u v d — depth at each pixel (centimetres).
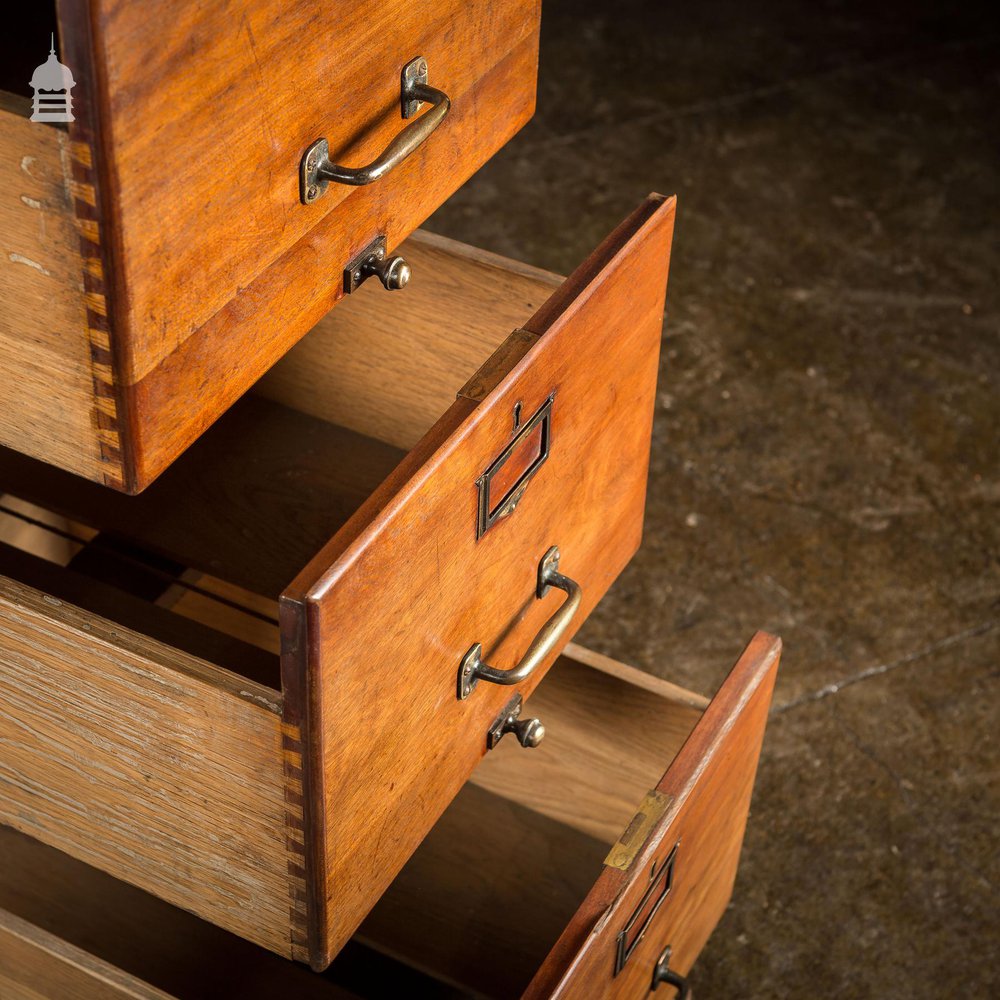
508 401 91
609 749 144
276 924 94
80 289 73
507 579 102
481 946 139
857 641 191
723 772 121
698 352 235
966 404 228
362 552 78
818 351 237
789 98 297
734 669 123
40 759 97
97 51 65
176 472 135
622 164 277
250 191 80
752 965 156
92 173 68
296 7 78
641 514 131
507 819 150
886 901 162
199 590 126
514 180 271
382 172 86
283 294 88
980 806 172
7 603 87
